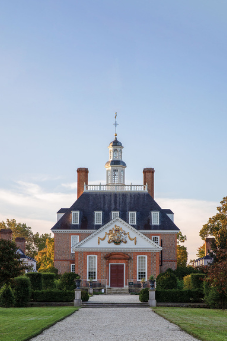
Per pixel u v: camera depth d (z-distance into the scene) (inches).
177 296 1549.0
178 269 2549.2
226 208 2578.7
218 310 1350.9
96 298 1796.3
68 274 1876.2
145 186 2834.6
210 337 792.3
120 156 3139.8
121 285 2288.4
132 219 2684.5
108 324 993.5
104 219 2706.7
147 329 912.9
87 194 2827.3
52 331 880.3
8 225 4579.2
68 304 1523.1
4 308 1381.6
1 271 1272.1
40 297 1552.7
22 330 867.4
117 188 2842.0
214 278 1337.4
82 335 830.5
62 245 2667.3
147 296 1566.2
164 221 2687.0
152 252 2309.3
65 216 2736.2
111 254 2303.2
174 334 844.6
